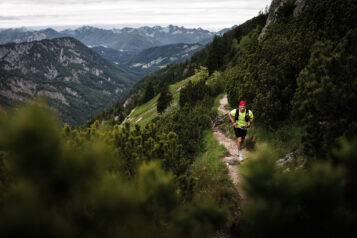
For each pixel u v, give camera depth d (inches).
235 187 238.4
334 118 163.0
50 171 53.5
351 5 290.0
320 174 65.3
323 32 317.4
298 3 783.7
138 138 217.2
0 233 41.6
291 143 279.6
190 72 4972.9
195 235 80.0
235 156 347.9
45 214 48.1
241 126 317.4
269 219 62.4
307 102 178.9
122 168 138.7
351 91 153.0
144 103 4092.0
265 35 539.5
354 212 65.9
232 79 569.9
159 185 78.2
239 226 153.3
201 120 509.0
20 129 46.8
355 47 181.2
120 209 57.4
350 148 67.7
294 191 68.2
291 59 338.6
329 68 169.6
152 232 73.3
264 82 359.3
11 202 52.6
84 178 58.6
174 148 221.0
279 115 340.5
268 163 71.2
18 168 51.9
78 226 58.3
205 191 237.0
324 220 64.9
